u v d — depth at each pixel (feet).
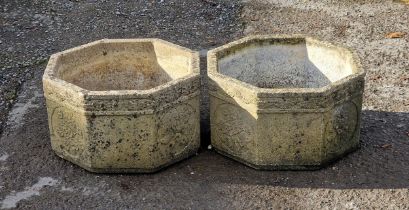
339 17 11.71
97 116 7.00
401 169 7.39
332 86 7.00
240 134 7.30
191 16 11.91
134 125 7.04
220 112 7.39
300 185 7.13
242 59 8.11
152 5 12.36
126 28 11.44
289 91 6.90
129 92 6.91
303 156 7.23
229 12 12.07
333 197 6.95
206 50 10.55
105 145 7.14
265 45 8.20
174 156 7.40
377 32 11.03
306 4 12.33
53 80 7.23
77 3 12.48
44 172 7.44
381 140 7.94
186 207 6.84
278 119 7.03
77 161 7.43
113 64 8.36
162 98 7.00
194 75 7.25
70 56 7.95
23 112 8.80
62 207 6.89
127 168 7.28
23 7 12.26
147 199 6.95
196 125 7.51
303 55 8.21
